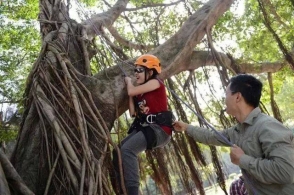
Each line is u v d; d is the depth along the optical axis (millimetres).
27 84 4785
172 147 7426
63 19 5992
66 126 4047
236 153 2859
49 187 3836
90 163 3791
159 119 4020
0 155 3473
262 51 12609
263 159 2713
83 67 5379
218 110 8844
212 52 7152
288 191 2691
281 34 12867
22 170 4035
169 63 5777
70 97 4289
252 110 2963
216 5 7078
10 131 7379
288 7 12070
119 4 8594
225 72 7344
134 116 4297
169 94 7758
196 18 6809
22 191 3369
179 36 6305
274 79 13031
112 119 4758
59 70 4629
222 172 7812
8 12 10875
